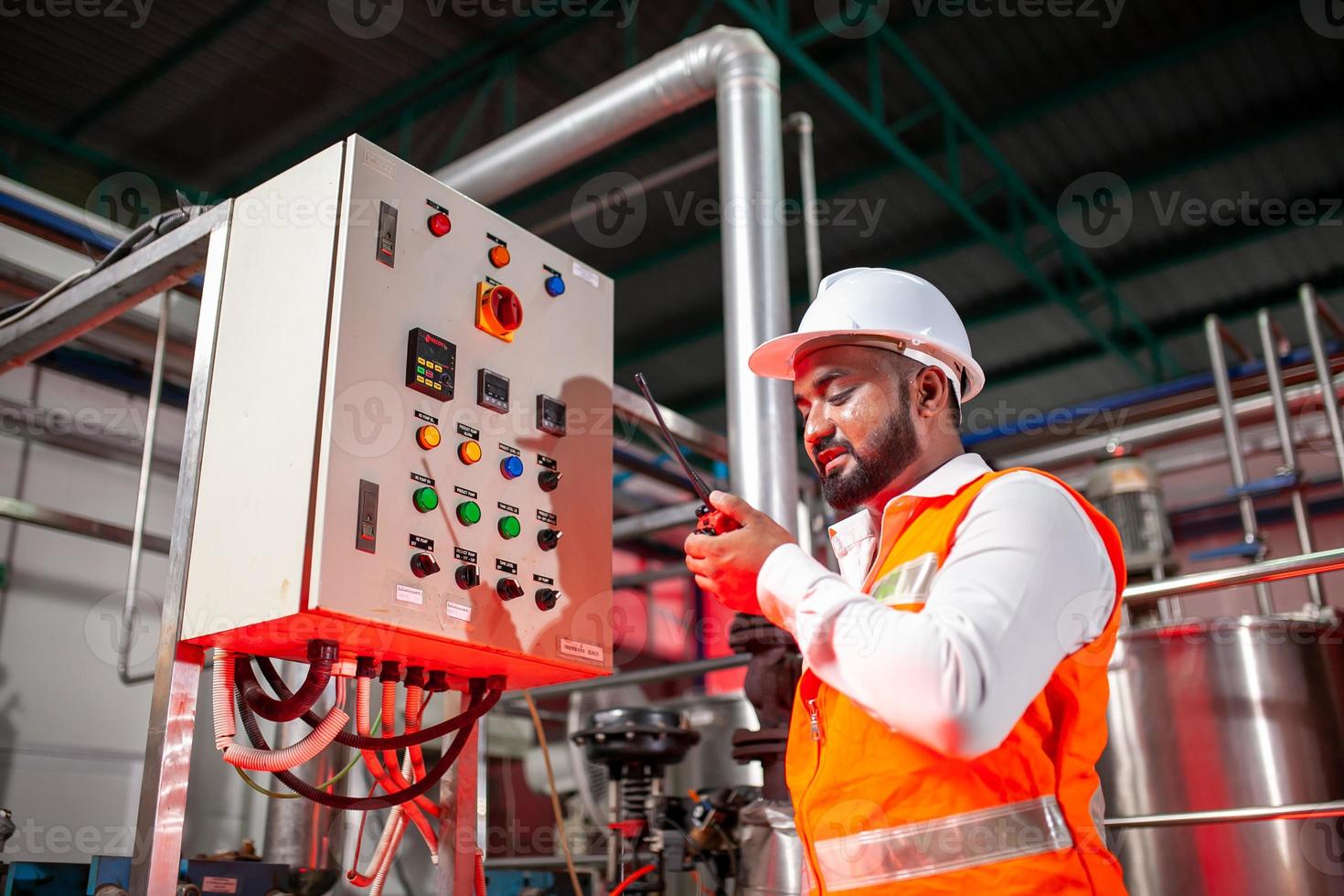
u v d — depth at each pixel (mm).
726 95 3285
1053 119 6852
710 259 7805
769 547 1384
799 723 1437
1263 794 2896
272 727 3688
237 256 1749
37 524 3742
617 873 2764
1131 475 4395
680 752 2797
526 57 6105
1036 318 8508
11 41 5496
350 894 3277
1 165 6340
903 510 1430
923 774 1232
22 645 4145
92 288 2164
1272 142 6852
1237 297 8359
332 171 1641
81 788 4172
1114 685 3121
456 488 1644
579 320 1969
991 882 1173
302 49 5734
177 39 5547
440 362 1657
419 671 1735
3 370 2514
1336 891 2820
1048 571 1216
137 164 6520
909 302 1564
